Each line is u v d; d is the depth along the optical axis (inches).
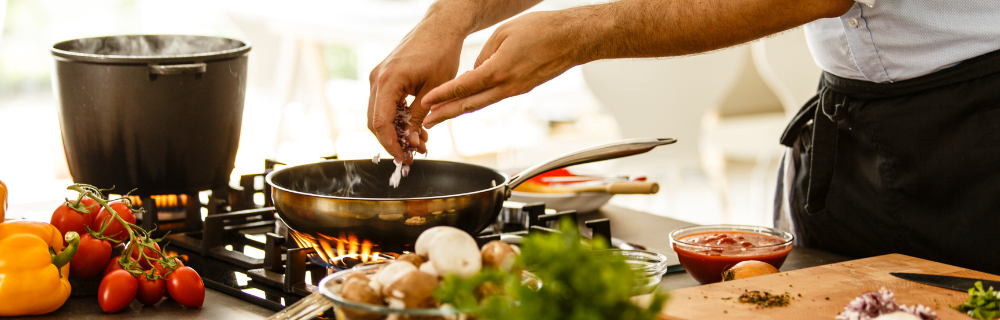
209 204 71.1
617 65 138.3
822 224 71.4
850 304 48.3
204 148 68.6
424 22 62.2
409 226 54.7
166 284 55.8
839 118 69.0
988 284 52.4
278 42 190.4
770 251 58.5
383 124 59.7
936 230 66.7
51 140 194.9
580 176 81.0
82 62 65.5
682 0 58.5
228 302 56.9
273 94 195.5
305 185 61.7
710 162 169.2
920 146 65.9
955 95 64.2
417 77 60.2
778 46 140.6
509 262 44.9
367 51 223.6
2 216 54.6
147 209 68.5
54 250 55.5
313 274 60.5
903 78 65.7
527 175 60.1
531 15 60.0
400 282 43.8
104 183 68.3
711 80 136.6
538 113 230.7
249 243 67.8
